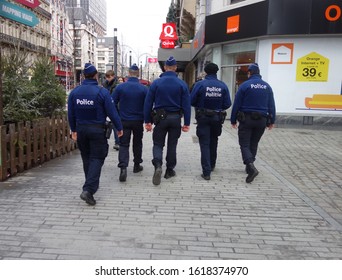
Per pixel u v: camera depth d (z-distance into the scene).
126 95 5.86
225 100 5.98
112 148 8.83
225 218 4.39
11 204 4.68
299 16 11.48
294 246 3.69
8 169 5.92
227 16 13.53
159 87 5.60
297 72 12.09
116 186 5.58
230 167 6.93
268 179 6.12
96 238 3.76
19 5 6.20
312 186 5.80
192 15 26.14
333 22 11.29
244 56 13.69
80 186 5.51
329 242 3.80
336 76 11.87
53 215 4.35
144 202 4.87
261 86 5.86
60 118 7.79
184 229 4.04
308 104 12.12
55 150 7.59
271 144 9.44
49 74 8.50
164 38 28.77
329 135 11.03
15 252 3.44
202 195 5.22
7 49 7.46
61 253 3.44
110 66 23.72
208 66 6.01
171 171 6.09
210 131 6.16
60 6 73.56
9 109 6.77
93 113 4.62
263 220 4.35
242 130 5.96
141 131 6.16
